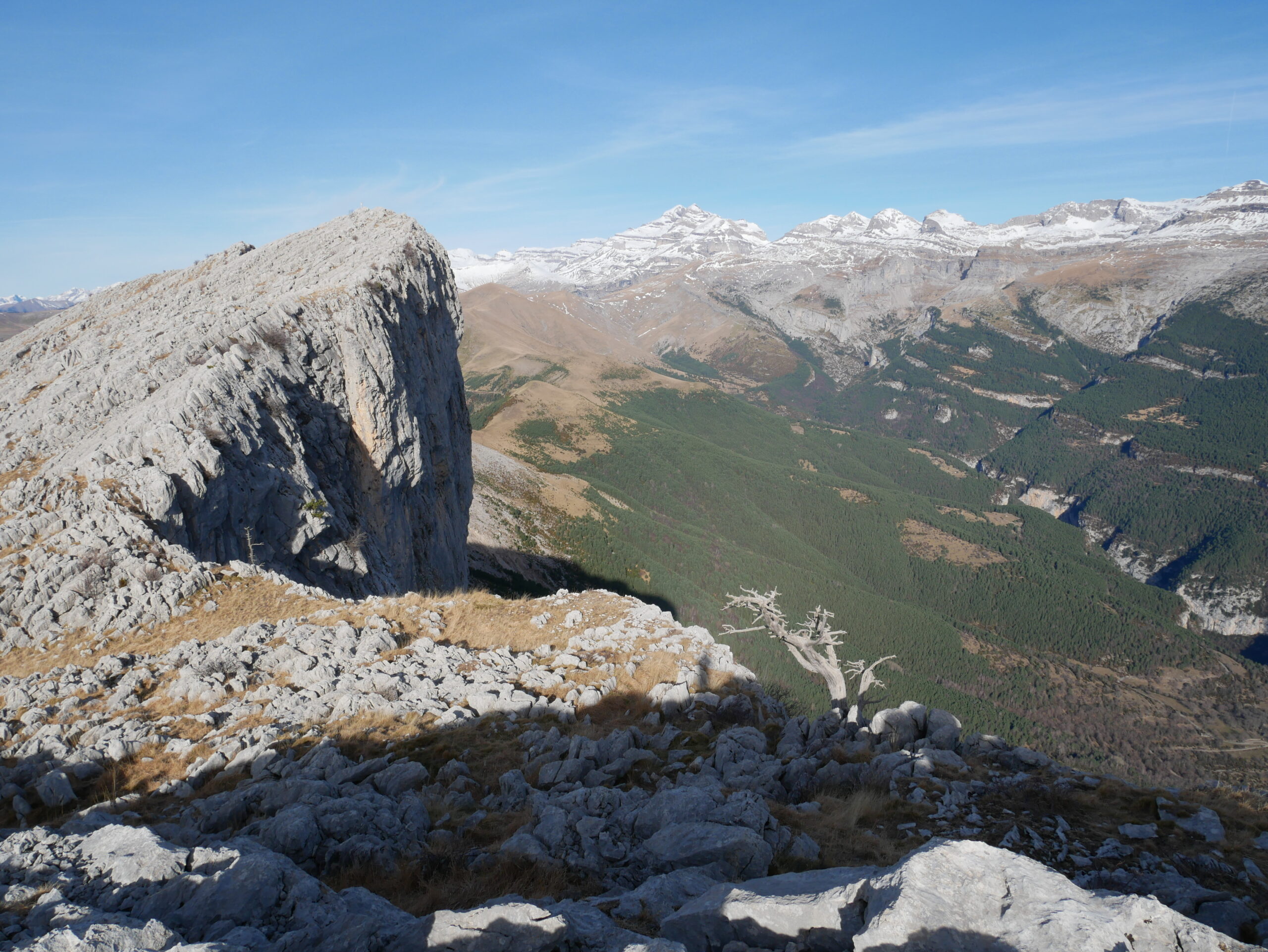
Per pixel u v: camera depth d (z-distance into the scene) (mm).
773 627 26844
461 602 35188
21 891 10727
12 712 23391
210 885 10750
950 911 8406
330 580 46906
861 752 21141
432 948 9453
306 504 44875
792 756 21672
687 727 24828
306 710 23156
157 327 57375
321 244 79250
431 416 73312
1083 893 8656
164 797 18922
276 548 42938
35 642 28875
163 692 24656
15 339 73375
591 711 25609
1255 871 13977
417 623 32250
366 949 9484
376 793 17828
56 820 17469
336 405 55281
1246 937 11742
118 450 37844
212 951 8508
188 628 30203
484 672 27266
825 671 26281
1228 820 15977
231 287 69812
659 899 11773
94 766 19844
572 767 19078
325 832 14602
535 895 12750
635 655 30031
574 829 15203
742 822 14578
